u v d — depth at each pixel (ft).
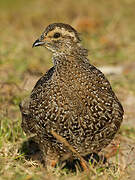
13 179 30.60
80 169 35.81
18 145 39.19
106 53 67.67
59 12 91.56
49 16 88.02
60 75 32.32
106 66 62.95
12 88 51.49
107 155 40.98
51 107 32.50
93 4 100.63
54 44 33.14
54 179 30.81
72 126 32.53
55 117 32.50
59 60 32.65
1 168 32.58
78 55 32.76
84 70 32.68
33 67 59.77
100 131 33.14
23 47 67.41
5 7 100.89
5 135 40.45
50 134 33.06
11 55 64.34
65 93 32.12
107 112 33.01
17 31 78.89
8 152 37.37
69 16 87.04
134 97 54.19
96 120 32.73
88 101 32.45
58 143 33.17
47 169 33.86
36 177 31.09
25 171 32.24
